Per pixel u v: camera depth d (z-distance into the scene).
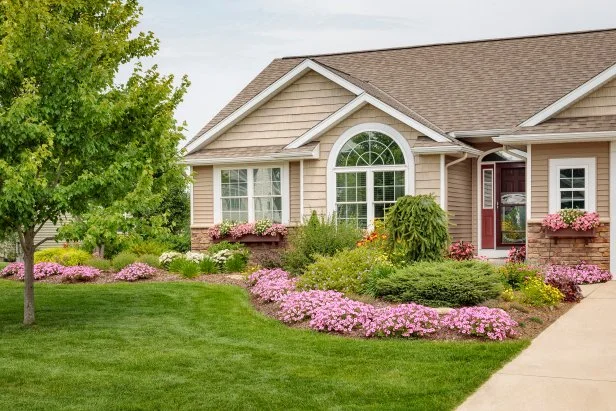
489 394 7.00
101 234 10.54
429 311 9.91
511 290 11.98
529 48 21.47
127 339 9.80
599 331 9.77
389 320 9.71
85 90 10.33
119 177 10.70
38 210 10.82
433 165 17.28
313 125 19.41
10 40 9.95
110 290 14.24
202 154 20.41
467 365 7.96
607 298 12.58
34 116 10.09
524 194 18.95
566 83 19.11
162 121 11.12
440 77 21.22
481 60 21.56
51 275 16.86
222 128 20.41
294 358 8.50
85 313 11.88
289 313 10.88
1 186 10.27
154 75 11.75
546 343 9.12
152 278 16.06
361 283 12.38
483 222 19.27
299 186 19.23
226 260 17.17
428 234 13.43
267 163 19.70
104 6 12.10
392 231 13.73
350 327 10.02
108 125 10.97
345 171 18.23
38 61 10.34
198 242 20.58
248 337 9.81
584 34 21.39
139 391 7.19
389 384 7.28
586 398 6.80
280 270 15.05
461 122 18.47
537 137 15.48
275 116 19.91
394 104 18.27
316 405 6.65
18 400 6.93
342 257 13.13
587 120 15.73
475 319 9.57
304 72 19.44
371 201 17.92
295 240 16.05
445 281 11.20
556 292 11.70
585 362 8.11
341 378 7.55
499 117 18.31
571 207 15.73
